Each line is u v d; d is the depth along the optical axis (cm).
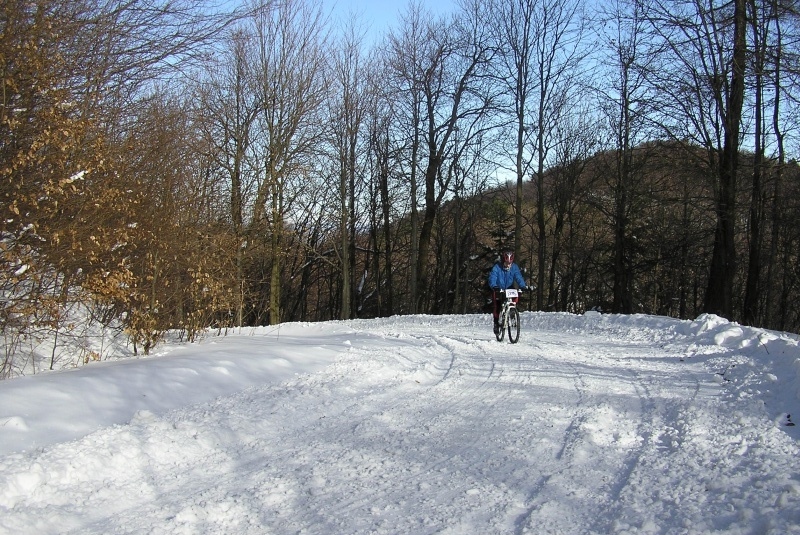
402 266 4756
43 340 894
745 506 404
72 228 821
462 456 555
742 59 2042
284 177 2783
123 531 403
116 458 498
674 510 416
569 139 3912
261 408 684
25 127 802
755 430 559
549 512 428
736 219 2453
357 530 411
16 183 781
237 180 2489
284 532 411
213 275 1210
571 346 1195
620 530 392
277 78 2678
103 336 983
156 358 888
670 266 3722
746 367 809
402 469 524
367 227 4347
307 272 4384
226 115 2505
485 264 4497
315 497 467
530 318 1831
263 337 1317
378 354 1039
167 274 1077
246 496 465
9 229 795
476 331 1538
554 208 4078
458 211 4147
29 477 436
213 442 575
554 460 535
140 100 1027
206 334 1360
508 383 846
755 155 2369
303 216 3769
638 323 1442
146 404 650
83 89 888
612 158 3441
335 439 609
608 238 4097
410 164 3619
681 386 775
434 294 4819
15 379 662
